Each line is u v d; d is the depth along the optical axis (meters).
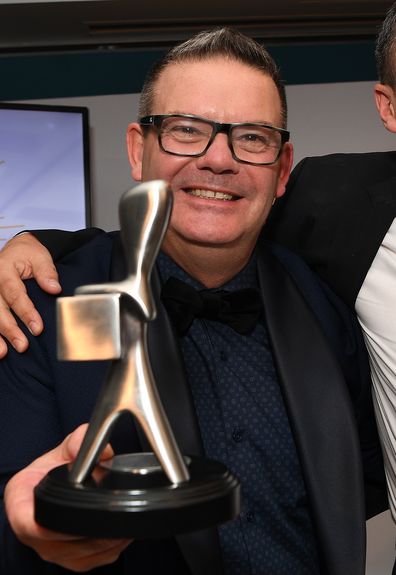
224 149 1.07
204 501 0.60
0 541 0.85
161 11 1.95
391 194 1.29
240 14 2.02
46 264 1.12
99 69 2.14
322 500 1.03
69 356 0.61
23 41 2.13
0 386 1.05
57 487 0.62
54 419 1.05
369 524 2.04
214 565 0.97
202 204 1.08
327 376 1.10
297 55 2.16
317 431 1.06
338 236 1.28
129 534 0.58
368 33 2.15
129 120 2.11
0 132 1.87
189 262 1.15
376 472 1.30
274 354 1.11
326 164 1.41
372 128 2.15
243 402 1.12
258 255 1.22
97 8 1.92
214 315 1.12
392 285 1.21
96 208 2.08
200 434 1.03
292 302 1.16
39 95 2.14
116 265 1.11
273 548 1.10
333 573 1.00
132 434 1.02
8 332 1.05
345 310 1.25
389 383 1.20
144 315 0.62
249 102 1.08
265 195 1.12
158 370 1.04
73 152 1.91
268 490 1.11
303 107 2.14
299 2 1.96
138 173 1.21
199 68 1.09
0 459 1.01
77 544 0.69
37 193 1.89
